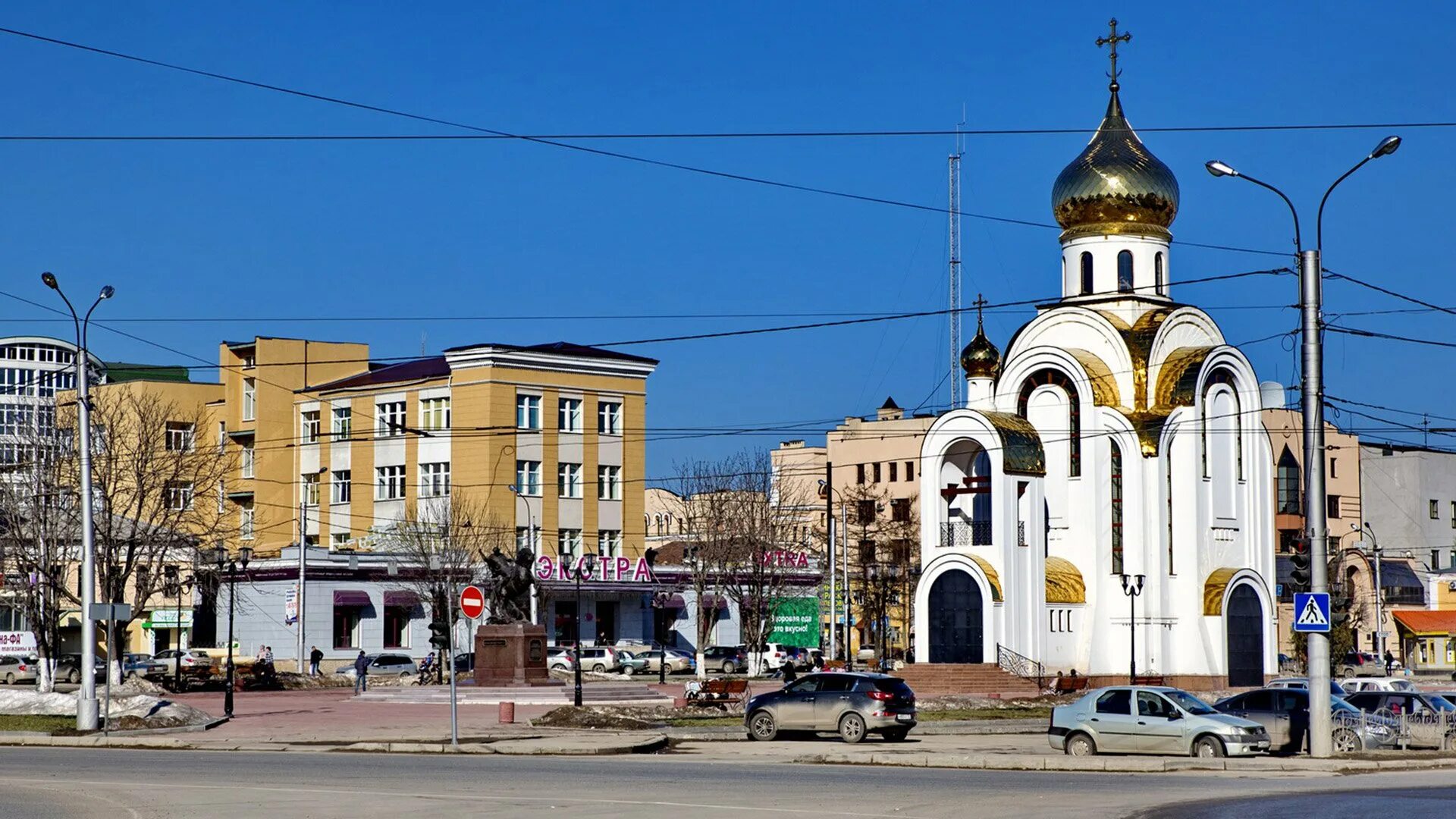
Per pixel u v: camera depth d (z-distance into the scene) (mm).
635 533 101188
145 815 24734
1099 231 76812
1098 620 73375
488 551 91312
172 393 110188
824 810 25484
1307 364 39219
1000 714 58500
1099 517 73875
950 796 27969
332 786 29609
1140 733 38531
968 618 70500
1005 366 76812
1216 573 74875
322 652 89750
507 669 59906
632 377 101438
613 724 46781
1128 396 74875
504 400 95438
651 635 101000
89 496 46531
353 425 101500
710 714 54594
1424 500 133250
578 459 98750
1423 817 24750
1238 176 39469
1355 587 118375
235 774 32281
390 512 99125
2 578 65438
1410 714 42469
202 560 72625
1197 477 74500
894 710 43875
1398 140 37688
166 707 49062
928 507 72938
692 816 24531
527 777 31672
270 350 105500
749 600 97062
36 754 38812
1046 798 27797
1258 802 27141
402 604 93125
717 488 100125
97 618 46250
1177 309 76250
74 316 46906
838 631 109688
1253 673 76125
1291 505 124188
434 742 40938
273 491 105000
